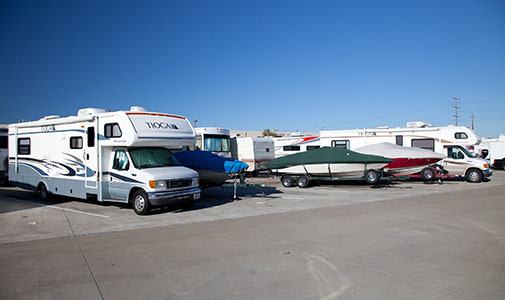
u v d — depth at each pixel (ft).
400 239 24.84
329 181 67.26
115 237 26.23
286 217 33.30
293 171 59.93
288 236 25.96
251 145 79.05
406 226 28.96
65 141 41.60
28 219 33.32
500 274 17.92
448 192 51.26
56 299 15.56
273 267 19.30
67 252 22.41
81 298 15.64
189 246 23.56
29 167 46.68
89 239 25.71
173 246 23.58
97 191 37.88
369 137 73.51
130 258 21.09
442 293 15.64
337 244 23.68
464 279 17.25
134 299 15.52
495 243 23.67
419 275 17.84
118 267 19.54
